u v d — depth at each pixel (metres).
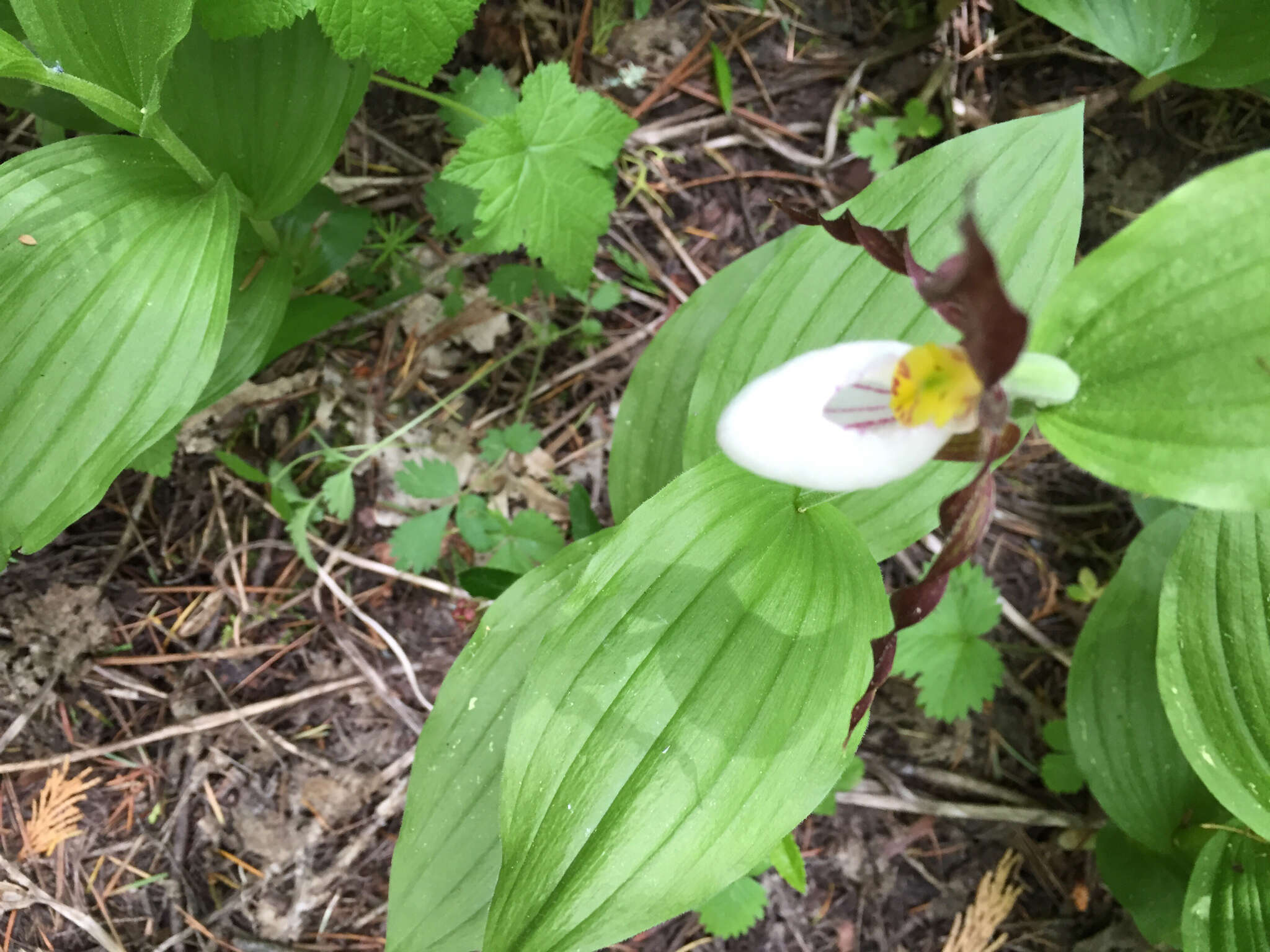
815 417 0.13
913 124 0.28
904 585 0.26
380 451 0.24
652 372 0.21
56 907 0.20
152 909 0.21
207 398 0.20
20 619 0.21
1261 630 0.17
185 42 0.18
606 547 0.15
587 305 0.26
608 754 0.13
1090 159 0.27
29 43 0.18
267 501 0.23
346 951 0.22
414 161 0.25
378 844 0.22
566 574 0.19
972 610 0.24
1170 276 0.12
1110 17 0.22
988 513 0.13
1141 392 0.12
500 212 0.20
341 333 0.24
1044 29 0.28
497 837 0.18
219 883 0.22
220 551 0.23
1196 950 0.18
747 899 0.22
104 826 0.21
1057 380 0.12
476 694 0.18
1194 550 0.18
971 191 0.10
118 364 0.15
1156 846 0.21
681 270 0.27
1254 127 0.27
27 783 0.21
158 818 0.22
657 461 0.21
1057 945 0.24
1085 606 0.26
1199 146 0.27
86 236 0.16
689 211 0.27
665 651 0.14
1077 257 0.27
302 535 0.22
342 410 0.24
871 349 0.13
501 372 0.25
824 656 0.14
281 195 0.19
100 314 0.15
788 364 0.13
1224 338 0.12
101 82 0.16
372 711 0.23
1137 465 0.12
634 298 0.26
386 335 0.25
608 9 0.26
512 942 0.13
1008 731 0.25
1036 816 0.25
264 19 0.16
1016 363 0.12
